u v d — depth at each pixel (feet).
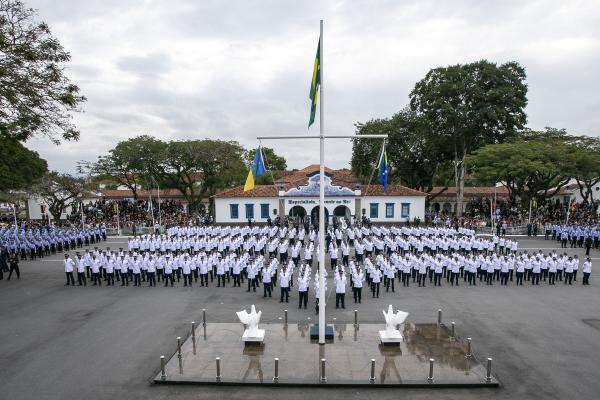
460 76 170.40
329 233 127.44
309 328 56.59
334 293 77.46
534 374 44.42
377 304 70.08
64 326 59.88
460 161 192.75
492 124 175.73
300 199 171.32
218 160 188.44
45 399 39.93
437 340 53.47
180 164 187.62
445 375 43.75
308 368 45.42
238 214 176.86
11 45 74.95
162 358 43.27
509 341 53.31
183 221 177.27
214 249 110.42
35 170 179.93
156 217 186.91
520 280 83.66
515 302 71.00
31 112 81.05
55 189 178.29
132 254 87.51
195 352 49.85
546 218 176.04
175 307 68.69
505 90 166.91
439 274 82.69
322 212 50.96
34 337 55.62
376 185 181.98
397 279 88.48
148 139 187.42
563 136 182.19
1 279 90.63
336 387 42.06
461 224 164.04
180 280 88.43
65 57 80.48
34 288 82.43
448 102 170.71
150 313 65.51
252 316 52.29
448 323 60.34
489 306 68.64
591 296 74.90
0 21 73.77
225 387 42.27
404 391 41.29
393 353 49.34
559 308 67.51
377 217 175.22
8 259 103.14
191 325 58.75
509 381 43.01
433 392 41.09
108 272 84.48
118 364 47.19
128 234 162.40
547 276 90.33
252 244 112.57
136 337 55.26
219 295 76.13
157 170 190.60
